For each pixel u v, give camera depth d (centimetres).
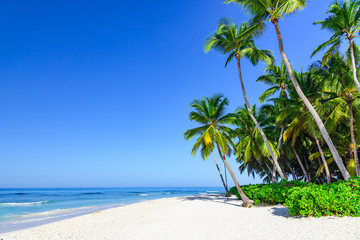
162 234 957
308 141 3006
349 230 730
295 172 3900
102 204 3475
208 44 1906
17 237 1093
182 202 2769
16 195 6938
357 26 1430
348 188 961
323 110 1784
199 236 879
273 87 2322
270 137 2952
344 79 1761
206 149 2309
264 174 4669
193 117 2142
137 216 1648
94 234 1084
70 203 3744
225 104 2125
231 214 1405
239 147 2764
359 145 2156
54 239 1032
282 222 970
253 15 1568
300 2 1288
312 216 973
